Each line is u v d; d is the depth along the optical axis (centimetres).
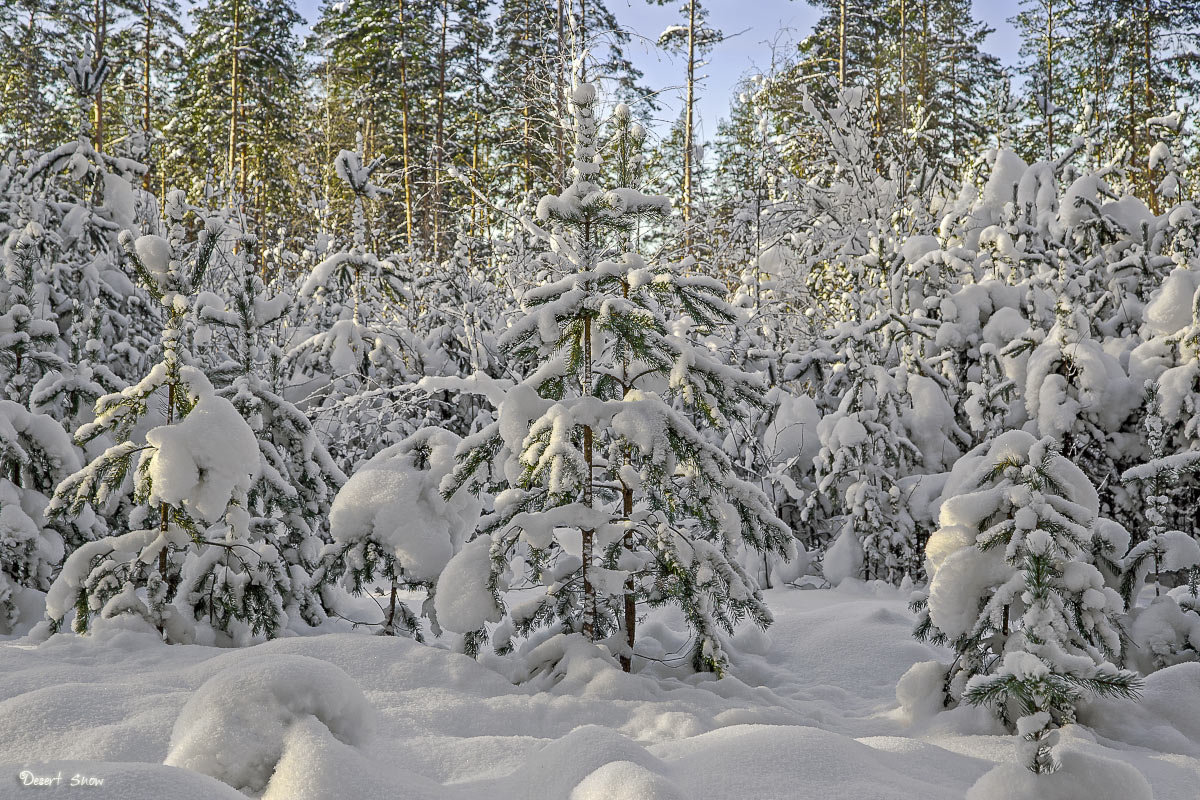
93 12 2852
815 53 2545
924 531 878
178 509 568
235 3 3048
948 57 2747
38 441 674
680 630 639
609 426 492
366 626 666
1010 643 420
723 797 281
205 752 268
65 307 1005
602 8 1184
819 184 1433
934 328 1009
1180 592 612
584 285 510
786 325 1186
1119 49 2823
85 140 1170
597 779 267
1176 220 981
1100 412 823
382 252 1762
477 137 2306
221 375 768
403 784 273
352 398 884
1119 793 278
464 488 546
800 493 839
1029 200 1149
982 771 345
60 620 564
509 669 505
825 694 506
